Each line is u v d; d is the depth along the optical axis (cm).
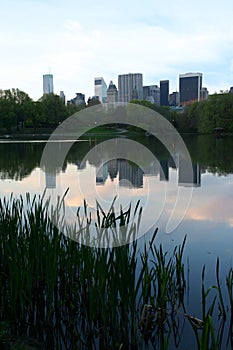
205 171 1508
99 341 388
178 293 459
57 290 447
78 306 434
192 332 399
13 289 400
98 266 371
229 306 440
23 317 406
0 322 375
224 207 892
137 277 496
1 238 460
